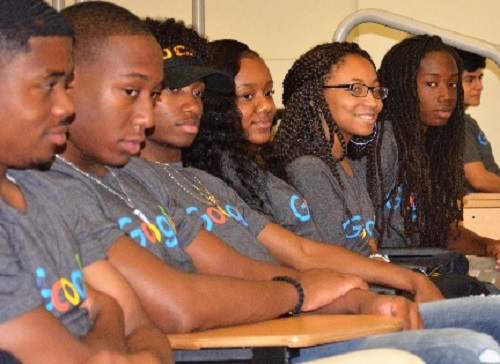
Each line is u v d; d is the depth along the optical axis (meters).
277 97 5.59
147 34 2.30
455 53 4.01
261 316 2.27
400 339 2.02
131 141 2.29
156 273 2.16
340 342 2.19
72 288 1.89
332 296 2.51
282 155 3.43
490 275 4.07
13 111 1.79
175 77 2.66
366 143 3.71
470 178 5.14
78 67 2.24
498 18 5.82
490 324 2.51
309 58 3.52
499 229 4.43
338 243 3.32
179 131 2.69
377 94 3.52
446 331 2.03
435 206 3.99
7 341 1.71
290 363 2.06
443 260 3.49
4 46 1.78
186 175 2.77
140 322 2.04
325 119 3.48
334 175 3.40
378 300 2.47
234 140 3.12
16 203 1.89
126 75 2.25
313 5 5.59
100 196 2.25
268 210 3.18
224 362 2.03
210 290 2.19
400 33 5.70
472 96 5.22
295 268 2.94
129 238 2.20
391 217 3.85
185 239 2.50
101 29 2.25
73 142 2.28
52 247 1.89
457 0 5.82
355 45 3.56
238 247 2.69
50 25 1.81
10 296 1.72
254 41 5.58
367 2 5.69
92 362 1.74
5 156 1.83
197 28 3.62
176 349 2.01
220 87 2.91
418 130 3.90
